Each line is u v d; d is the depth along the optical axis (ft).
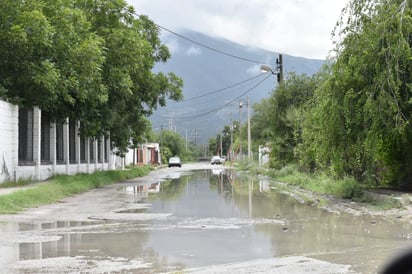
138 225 38.91
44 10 76.07
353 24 52.70
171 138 406.21
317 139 61.26
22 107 75.36
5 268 23.98
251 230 36.27
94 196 67.31
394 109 46.47
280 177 106.22
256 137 159.53
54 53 76.07
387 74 47.65
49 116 88.48
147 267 24.36
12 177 71.56
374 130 48.93
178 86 121.90
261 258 26.40
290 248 29.14
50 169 87.56
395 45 47.60
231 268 24.11
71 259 26.05
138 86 110.93
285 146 110.83
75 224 39.50
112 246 29.81
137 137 135.23
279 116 109.50
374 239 32.09
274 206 53.47
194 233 34.88
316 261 25.50
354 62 50.83
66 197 65.16
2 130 68.33
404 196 47.85
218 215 45.42
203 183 101.45
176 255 27.20
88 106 93.40
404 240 31.60
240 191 77.15
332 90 53.52
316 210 49.44
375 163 59.21
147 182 106.01
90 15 96.37
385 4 50.31
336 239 32.17
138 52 96.73
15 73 74.59
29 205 51.98
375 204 50.62
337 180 69.00
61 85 76.33
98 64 81.25
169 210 49.73
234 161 299.58
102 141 128.77
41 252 27.94
